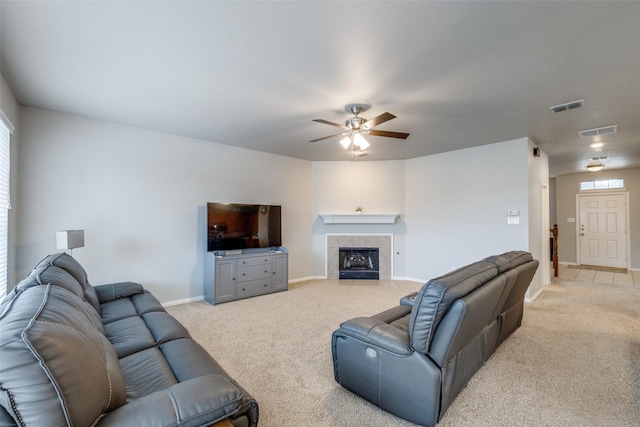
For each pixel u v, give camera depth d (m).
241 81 2.70
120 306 2.84
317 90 2.87
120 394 1.17
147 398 1.09
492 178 4.84
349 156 5.80
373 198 6.13
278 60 2.35
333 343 2.26
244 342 3.06
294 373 2.46
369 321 2.17
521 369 2.50
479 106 3.23
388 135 3.45
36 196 3.34
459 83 2.71
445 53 2.23
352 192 6.16
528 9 1.76
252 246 4.95
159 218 4.23
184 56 2.29
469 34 2.00
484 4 1.72
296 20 1.87
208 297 4.45
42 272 1.96
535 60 2.33
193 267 4.55
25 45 2.13
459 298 1.75
